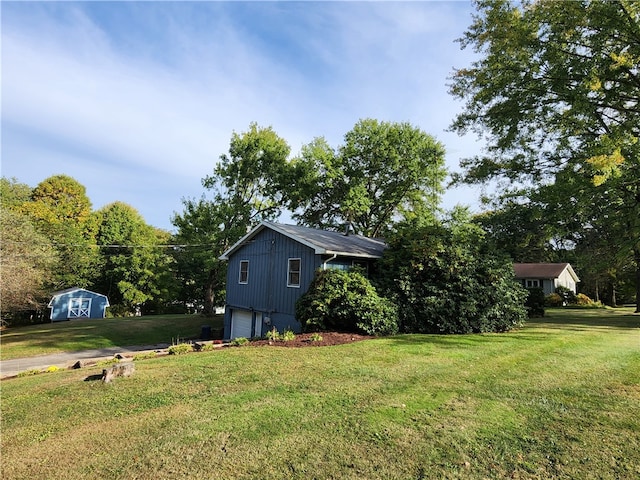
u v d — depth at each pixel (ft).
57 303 97.35
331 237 50.57
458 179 53.57
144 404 15.66
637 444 11.75
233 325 59.47
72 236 106.01
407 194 92.73
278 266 49.67
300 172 89.76
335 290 36.06
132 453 11.41
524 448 11.49
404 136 88.99
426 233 40.96
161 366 22.07
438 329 36.70
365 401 15.62
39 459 11.19
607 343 30.19
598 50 36.55
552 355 25.07
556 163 47.29
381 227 98.84
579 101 36.78
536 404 15.31
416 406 15.02
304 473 10.11
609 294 123.13
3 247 66.74
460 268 38.45
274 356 24.43
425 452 11.22
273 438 12.20
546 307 94.63
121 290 100.32
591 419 13.75
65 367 25.53
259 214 85.20
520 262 132.36
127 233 117.60
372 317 33.99
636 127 39.17
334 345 28.45
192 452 11.37
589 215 48.88
